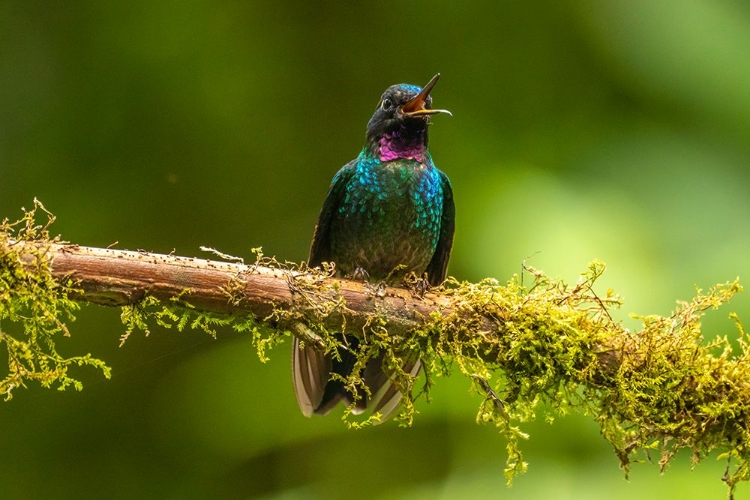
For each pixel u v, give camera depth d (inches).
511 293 264.4
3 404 461.1
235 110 498.9
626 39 458.9
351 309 258.7
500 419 259.1
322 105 503.2
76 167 497.0
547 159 463.2
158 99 497.0
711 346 252.7
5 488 454.0
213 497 446.9
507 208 401.4
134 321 240.4
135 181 499.2
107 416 468.1
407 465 429.4
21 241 227.8
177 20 487.8
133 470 461.4
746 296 363.6
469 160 472.7
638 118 464.1
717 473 336.8
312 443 441.7
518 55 494.3
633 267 375.6
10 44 498.6
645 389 250.1
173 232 500.7
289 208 504.7
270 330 256.1
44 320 227.6
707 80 442.6
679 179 426.9
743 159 431.8
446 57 500.7
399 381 265.7
